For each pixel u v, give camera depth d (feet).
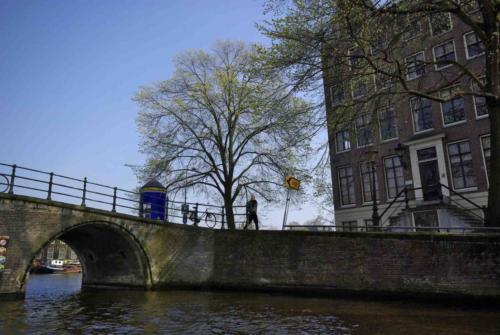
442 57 63.52
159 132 71.10
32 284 73.51
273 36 39.73
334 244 46.01
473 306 36.19
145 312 35.42
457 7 38.83
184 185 68.54
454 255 38.01
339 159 74.33
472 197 57.36
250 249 52.65
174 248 56.54
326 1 37.63
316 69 39.24
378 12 35.86
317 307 37.35
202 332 26.78
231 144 71.82
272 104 42.60
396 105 47.55
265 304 39.93
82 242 59.11
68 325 29.55
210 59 73.05
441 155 61.21
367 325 28.27
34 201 43.45
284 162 68.33
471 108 59.57
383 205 66.95
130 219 52.11
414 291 39.86
